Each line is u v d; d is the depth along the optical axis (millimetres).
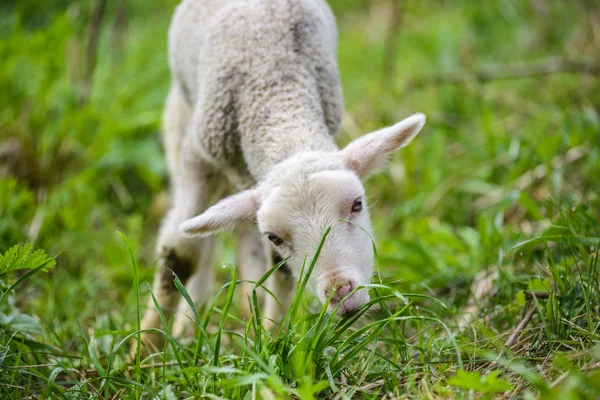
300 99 5309
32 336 5551
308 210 4570
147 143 8609
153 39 11188
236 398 4055
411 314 5164
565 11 10289
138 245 7465
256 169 5355
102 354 5406
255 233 6207
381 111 8812
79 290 6566
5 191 7180
